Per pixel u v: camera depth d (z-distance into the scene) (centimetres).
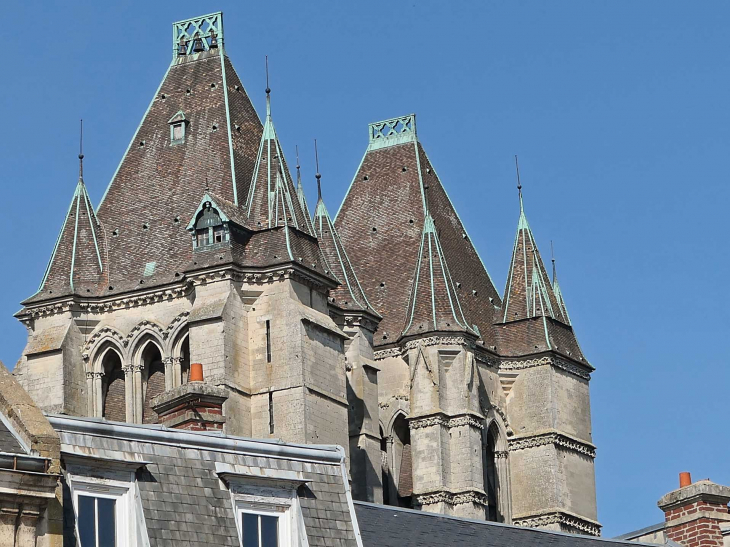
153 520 9319
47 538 8831
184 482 9525
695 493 11919
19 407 9131
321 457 10050
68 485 9144
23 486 8806
